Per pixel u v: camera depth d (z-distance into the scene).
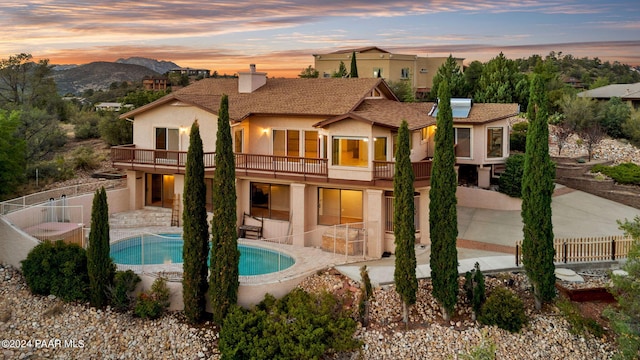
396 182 21.62
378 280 23.67
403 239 21.44
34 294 24.50
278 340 19.95
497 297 21.84
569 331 21.42
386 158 28.89
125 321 22.72
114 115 56.72
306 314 20.66
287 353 19.64
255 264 26.89
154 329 22.25
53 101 63.59
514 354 20.45
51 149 49.44
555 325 21.66
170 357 20.86
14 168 34.09
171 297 23.30
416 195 28.73
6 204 28.75
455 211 21.59
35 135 48.19
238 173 31.11
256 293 22.91
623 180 37.28
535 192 22.02
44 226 29.25
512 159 34.97
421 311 22.23
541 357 20.41
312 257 27.12
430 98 54.78
